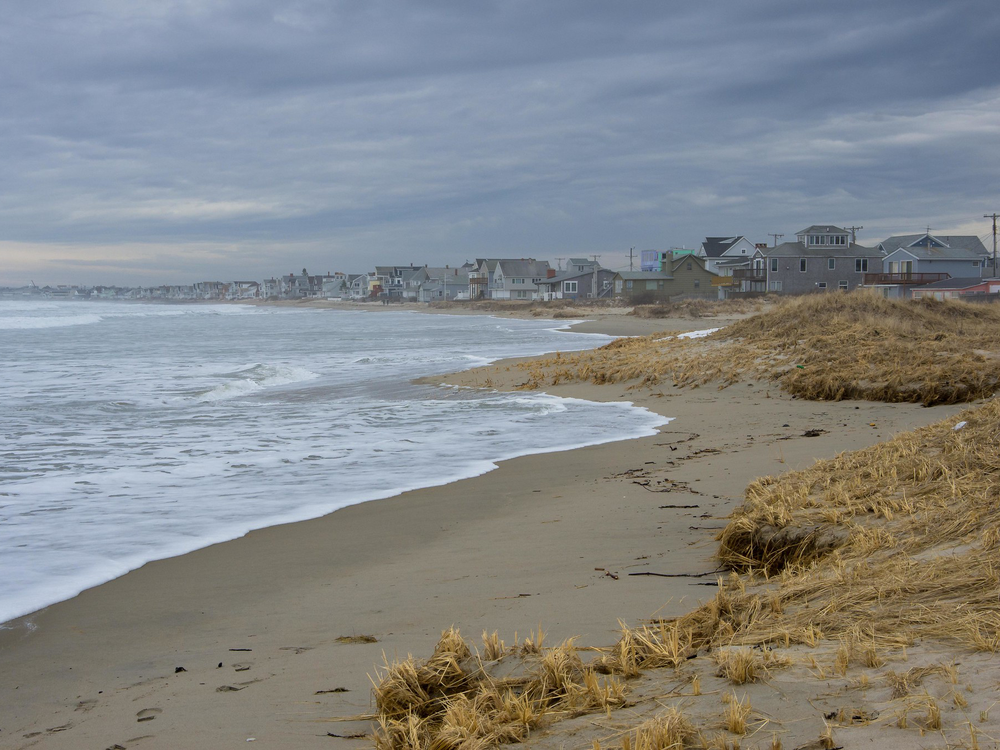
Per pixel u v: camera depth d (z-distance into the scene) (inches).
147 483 438.6
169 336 2150.6
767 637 162.1
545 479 444.5
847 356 801.6
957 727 109.0
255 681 180.5
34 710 173.9
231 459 507.5
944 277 2869.1
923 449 310.5
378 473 464.4
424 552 306.2
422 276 6820.9
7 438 585.3
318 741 143.0
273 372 1035.9
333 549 313.6
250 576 279.6
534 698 144.4
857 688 128.4
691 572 249.3
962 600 160.7
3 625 233.5
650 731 117.6
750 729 119.4
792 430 585.6
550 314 3587.6
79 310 5270.7
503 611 220.4
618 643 169.9
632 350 1059.9
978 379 661.9
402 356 1355.8
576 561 275.3
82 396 832.3
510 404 771.4
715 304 3041.3
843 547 223.5
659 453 517.3
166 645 214.2
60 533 338.0
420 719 142.8
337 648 200.4
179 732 154.2
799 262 3272.6
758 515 260.4
